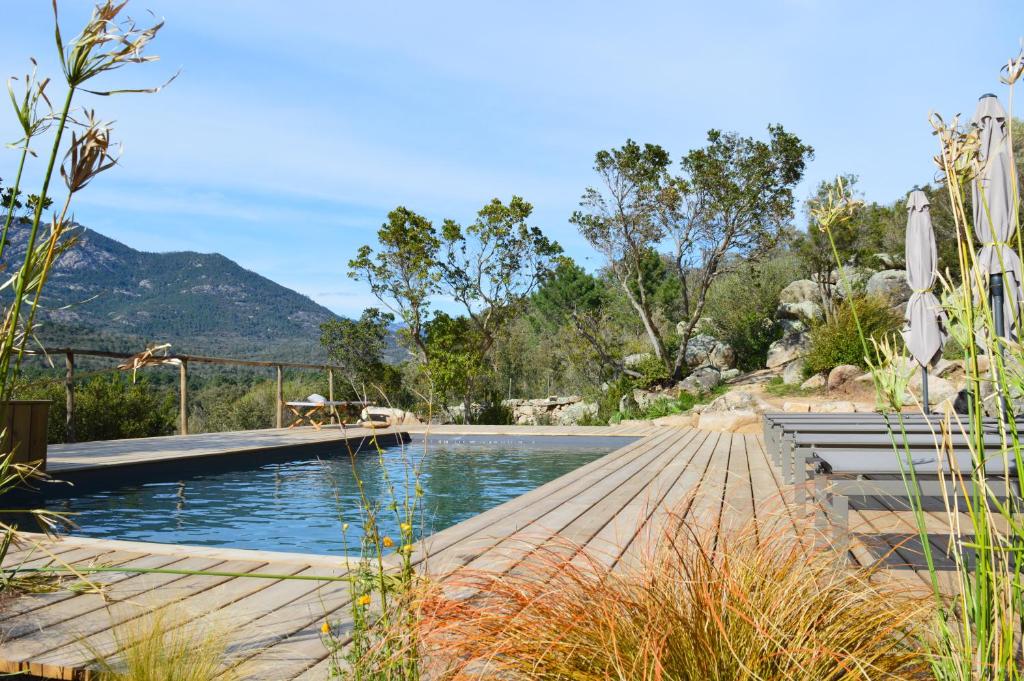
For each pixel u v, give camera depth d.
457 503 7.02
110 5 1.30
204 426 15.85
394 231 17.67
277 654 2.28
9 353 1.37
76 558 3.59
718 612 1.65
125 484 7.69
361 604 1.80
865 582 1.86
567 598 1.79
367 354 17.75
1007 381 1.13
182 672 2.00
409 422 14.97
